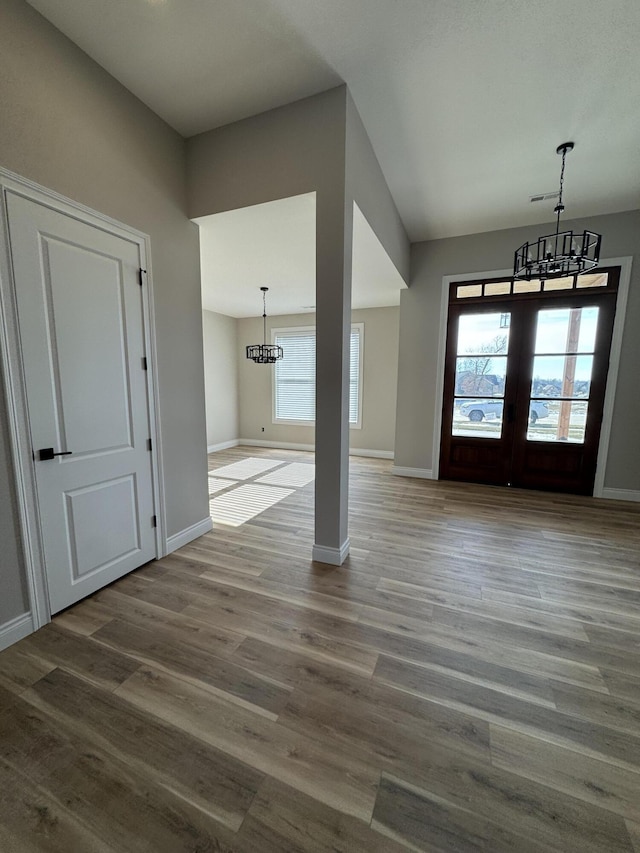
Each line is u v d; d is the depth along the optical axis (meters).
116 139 2.15
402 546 2.88
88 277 2.05
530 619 2.01
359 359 6.45
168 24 1.77
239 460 6.20
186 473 2.89
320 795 1.15
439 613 2.06
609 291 3.92
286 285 4.84
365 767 1.23
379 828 1.06
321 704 1.47
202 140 2.57
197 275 2.83
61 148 1.86
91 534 2.18
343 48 1.90
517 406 4.44
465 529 3.22
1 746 1.30
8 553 1.77
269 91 2.20
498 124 2.50
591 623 1.98
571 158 2.88
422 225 4.16
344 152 2.16
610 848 1.02
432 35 1.83
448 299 4.61
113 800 1.13
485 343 4.52
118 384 2.28
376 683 1.58
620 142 2.68
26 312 1.78
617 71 2.05
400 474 5.12
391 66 2.02
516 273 2.92
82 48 1.91
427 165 2.99
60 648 1.77
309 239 3.11
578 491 4.26
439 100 2.28
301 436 7.18
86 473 2.12
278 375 7.26
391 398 6.30
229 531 3.18
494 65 2.01
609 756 1.28
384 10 1.71
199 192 2.62
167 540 2.73
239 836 1.04
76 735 1.34
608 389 4.02
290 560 2.66
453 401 4.74
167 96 2.24
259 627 1.93
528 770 1.23
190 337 2.83
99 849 1.01
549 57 1.96
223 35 1.83
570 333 4.14
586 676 1.63
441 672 1.64
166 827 1.06
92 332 2.10
